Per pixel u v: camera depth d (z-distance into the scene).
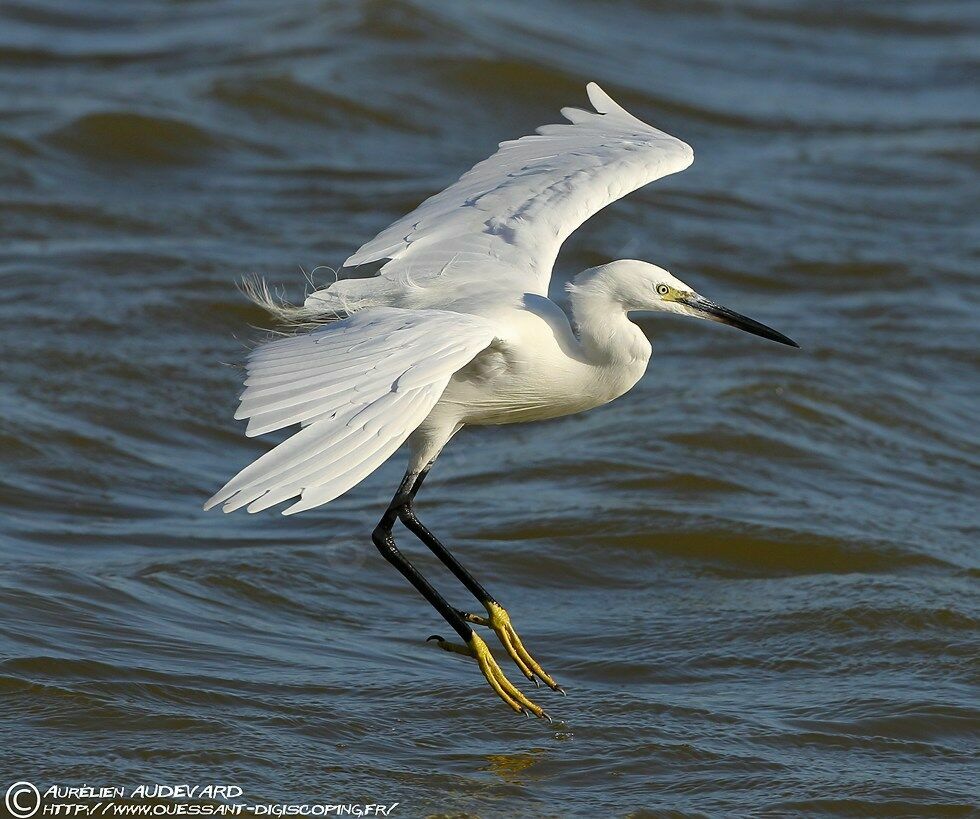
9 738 8.52
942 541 12.75
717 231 21.00
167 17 29.73
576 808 8.35
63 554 11.62
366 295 9.49
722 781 8.74
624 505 12.92
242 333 16.59
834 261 20.16
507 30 28.56
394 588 11.62
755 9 33.75
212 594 11.03
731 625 11.00
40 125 22.33
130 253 18.30
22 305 16.53
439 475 13.90
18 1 30.00
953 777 8.91
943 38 33.22
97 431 14.16
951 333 17.98
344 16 27.67
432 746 9.00
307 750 8.79
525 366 9.38
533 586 11.71
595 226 20.69
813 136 26.33
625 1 32.81
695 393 15.54
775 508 13.13
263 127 23.75
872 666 10.42
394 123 24.59
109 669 9.44
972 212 22.88
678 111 26.58
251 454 14.41
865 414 15.56
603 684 10.11
